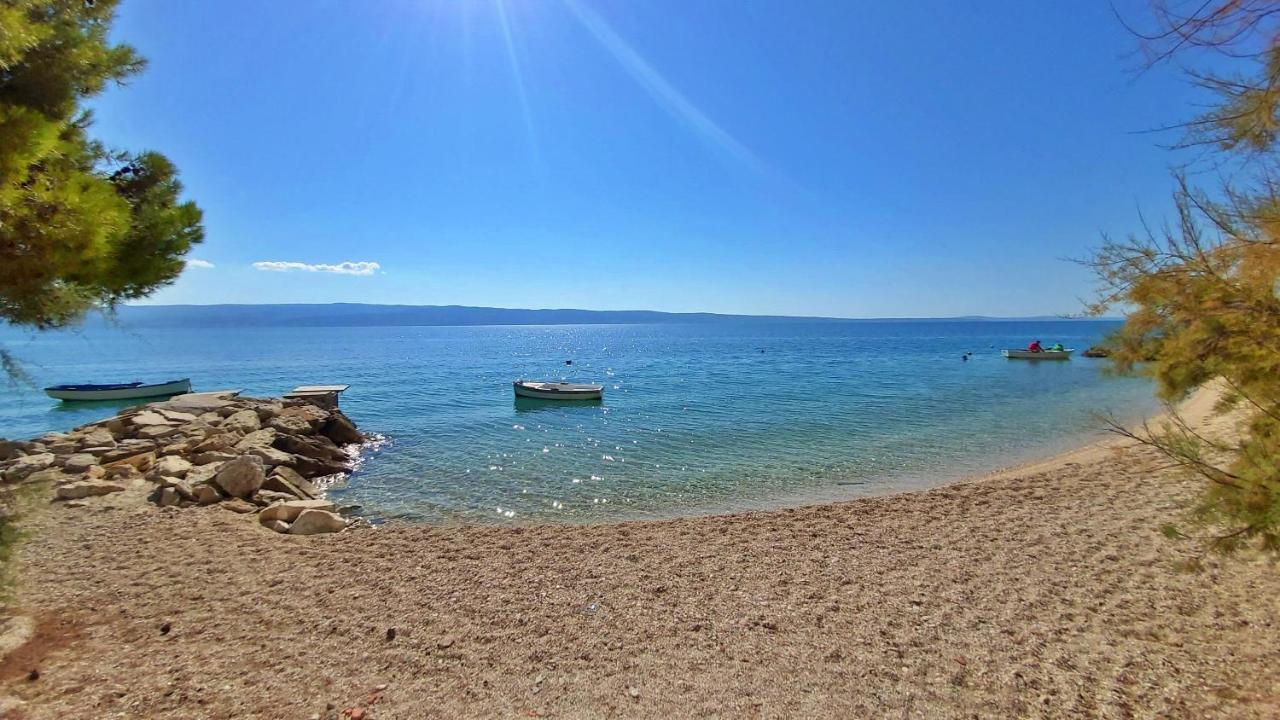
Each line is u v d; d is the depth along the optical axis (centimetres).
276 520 942
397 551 809
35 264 359
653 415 2575
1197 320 303
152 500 1032
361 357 7406
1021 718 418
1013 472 1440
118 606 610
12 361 398
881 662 502
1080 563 711
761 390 3491
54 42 425
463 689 464
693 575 717
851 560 757
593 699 450
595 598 650
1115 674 465
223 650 521
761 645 538
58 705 421
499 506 1276
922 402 2905
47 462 1247
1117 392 3212
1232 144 291
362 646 536
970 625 564
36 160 340
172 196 556
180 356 7444
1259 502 310
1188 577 642
